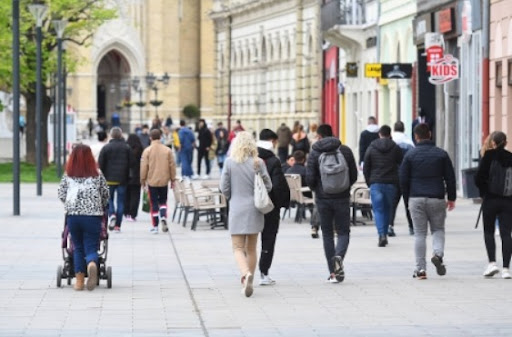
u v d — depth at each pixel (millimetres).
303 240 54125
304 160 65625
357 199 61781
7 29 114062
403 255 47875
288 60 161250
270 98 171375
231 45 190500
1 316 33562
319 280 40781
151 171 58969
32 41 116250
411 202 40719
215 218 61656
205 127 117000
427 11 88875
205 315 33719
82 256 38531
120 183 59250
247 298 36875
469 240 52250
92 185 38406
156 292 38156
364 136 63969
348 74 118500
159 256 48594
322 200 40500
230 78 182750
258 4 172000
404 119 96438
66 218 38531
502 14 71125
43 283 40156
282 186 39344
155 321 32750
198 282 40500
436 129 86312
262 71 174875
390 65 86875
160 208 59312
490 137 40562
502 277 40719
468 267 43562
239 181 38219
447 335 30266
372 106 112000
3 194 87250
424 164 40531
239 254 38156
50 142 144375
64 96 124500
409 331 30906
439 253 40656
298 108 156250
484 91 74000
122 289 38812
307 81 152750
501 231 40625
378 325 31875
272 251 39594
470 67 77938
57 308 34969
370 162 51344
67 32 119875
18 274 42500
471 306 34844
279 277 41625
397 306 35031
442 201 40594
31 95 123625
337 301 36094
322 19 126125
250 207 38094
